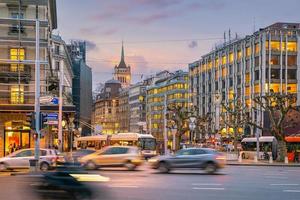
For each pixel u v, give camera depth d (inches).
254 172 1435.8
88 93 4771.2
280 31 4389.8
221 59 5068.9
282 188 915.4
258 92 4333.2
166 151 2792.8
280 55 4345.5
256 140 2677.2
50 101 1802.4
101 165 1414.9
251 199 736.3
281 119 2301.9
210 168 1316.4
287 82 4328.3
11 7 2073.1
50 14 2465.6
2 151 1964.8
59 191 696.4
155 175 1229.7
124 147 1432.1
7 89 2009.1
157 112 6840.6
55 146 2417.6
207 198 744.3
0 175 1230.9
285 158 2172.7
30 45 2036.2
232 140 4065.0
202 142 4507.9
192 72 5792.3
